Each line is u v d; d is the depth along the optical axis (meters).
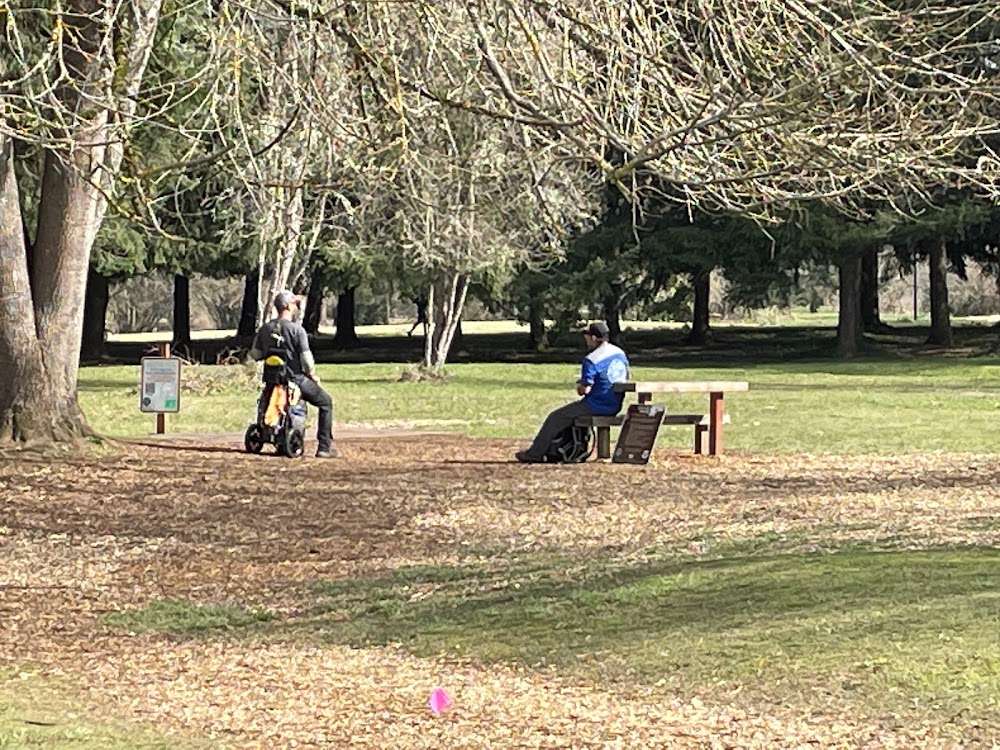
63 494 14.45
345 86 12.92
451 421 23.52
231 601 10.16
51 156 16.39
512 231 32.31
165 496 14.34
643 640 8.02
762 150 11.34
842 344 47.62
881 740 6.03
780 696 6.74
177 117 18.52
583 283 47.16
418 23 11.88
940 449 18.75
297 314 17.97
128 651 8.77
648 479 15.50
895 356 46.91
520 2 10.88
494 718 6.83
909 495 13.85
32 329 16.86
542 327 52.06
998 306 81.06
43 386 16.94
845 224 43.31
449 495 14.34
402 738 6.60
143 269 39.44
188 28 18.30
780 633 7.79
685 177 11.44
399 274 39.44
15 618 9.71
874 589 8.62
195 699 7.52
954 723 6.16
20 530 12.71
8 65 13.98
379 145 12.23
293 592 10.38
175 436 19.94
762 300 51.50
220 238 37.72
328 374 37.84
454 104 11.00
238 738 6.72
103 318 48.62
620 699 6.98
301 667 8.20
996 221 45.00
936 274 49.66
